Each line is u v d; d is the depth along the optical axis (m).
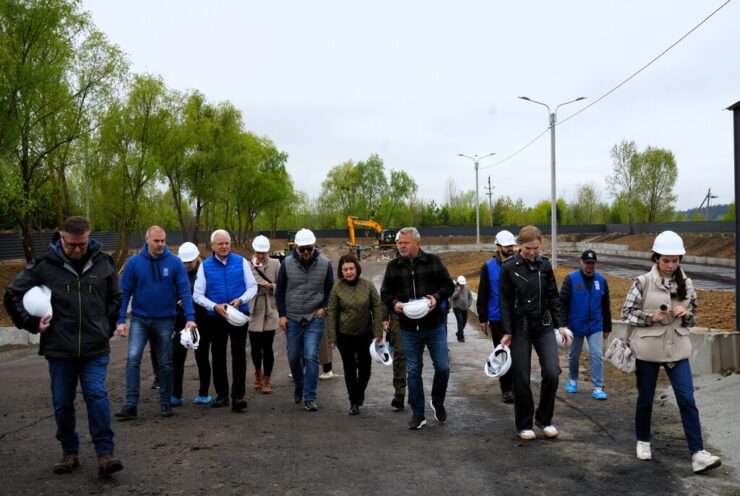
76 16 25.47
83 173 33.12
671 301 5.08
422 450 5.54
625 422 6.56
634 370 5.22
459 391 8.53
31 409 7.45
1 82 22.64
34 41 24.42
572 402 7.65
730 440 5.65
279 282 7.49
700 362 8.45
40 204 29.55
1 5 22.67
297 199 77.81
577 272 8.08
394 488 4.54
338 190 93.56
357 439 5.93
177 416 6.98
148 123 31.91
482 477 4.78
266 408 7.45
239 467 5.05
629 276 29.39
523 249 5.99
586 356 11.55
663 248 5.02
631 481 4.66
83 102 26.97
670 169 59.62
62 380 4.83
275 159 69.06
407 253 6.46
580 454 5.38
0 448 5.65
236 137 45.28
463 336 14.75
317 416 6.98
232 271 7.43
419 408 6.37
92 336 4.85
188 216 75.81
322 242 89.12
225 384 7.58
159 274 6.81
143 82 31.44
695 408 4.96
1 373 10.98
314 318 7.37
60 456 5.38
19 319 4.62
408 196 94.12
